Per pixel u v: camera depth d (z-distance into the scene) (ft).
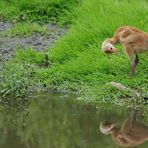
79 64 60.80
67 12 76.07
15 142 44.86
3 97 57.57
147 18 66.90
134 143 45.75
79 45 64.28
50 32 73.51
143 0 72.84
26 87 58.95
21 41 70.44
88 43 64.39
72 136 46.37
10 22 77.51
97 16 69.36
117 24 65.51
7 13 78.89
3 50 67.21
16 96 57.57
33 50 65.41
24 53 64.80
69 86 58.85
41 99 56.54
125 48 58.29
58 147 43.39
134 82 57.36
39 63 63.46
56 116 51.16
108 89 56.75
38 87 59.26
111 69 59.72
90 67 60.18
